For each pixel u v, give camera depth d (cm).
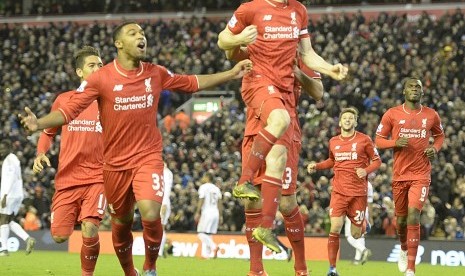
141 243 2995
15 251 3133
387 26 4400
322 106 3897
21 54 4922
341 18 4519
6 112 4275
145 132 1139
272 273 2064
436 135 1848
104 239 3066
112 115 1127
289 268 2284
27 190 3569
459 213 3095
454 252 2703
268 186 1146
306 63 1241
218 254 2962
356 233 1998
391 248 2786
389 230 2989
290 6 1214
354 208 1964
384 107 3772
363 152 1959
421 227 2909
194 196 3275
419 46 4272
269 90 1163
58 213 1401
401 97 3847
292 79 1214
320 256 2867
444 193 3130
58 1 5488
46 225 3431
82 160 1394
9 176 2514
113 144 1139
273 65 1191
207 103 4538
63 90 4525
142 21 5262
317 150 3478
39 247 3167
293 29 1202
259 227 1133
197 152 3691
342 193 1955
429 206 2962
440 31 4338
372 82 4019
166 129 3981
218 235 2973
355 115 1970
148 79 1133
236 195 1113
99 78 1116
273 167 1154
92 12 5406
